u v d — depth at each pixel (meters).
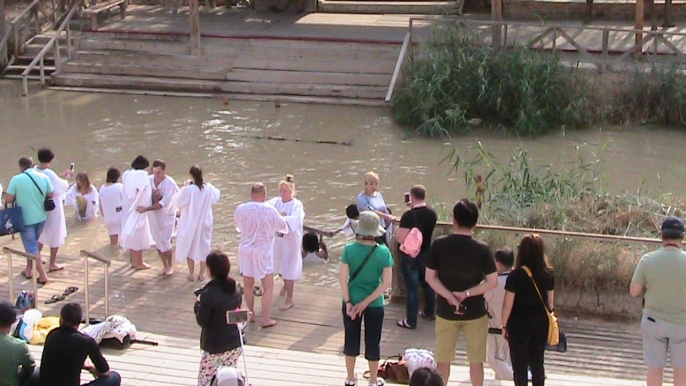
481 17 27.69
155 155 19.00
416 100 20.83
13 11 28.59
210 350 7.79
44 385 7.23
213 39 24.83
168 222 12.56
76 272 12.70
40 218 12.03
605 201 14.17
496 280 7.71
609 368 9.98
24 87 23.84
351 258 8.12
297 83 23.59
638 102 21.08
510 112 20.77
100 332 9.60
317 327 11.11
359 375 9.04
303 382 8.83
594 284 11.45
